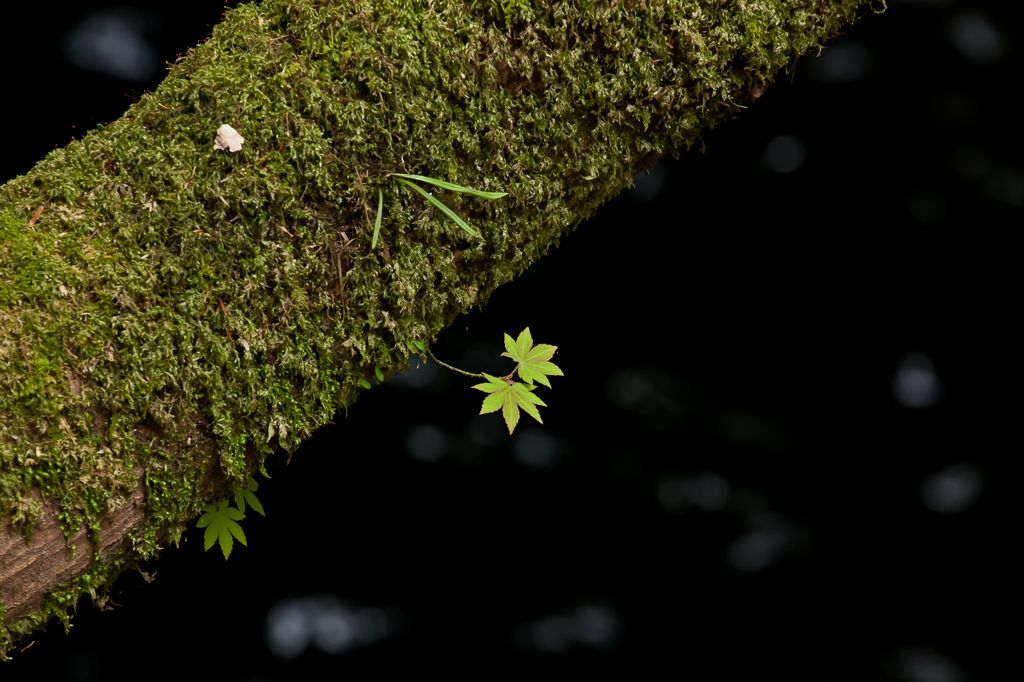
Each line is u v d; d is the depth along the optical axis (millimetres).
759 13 2654
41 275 2504
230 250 2547
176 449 2537
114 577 2551
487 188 2621
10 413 2486
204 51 2576
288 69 2566
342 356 2592
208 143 2551
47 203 2525
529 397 2680
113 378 2512
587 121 2641
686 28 2637
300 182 2562
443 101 2594
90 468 2508
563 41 2613
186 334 2531
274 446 2590
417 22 2586
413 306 2609
